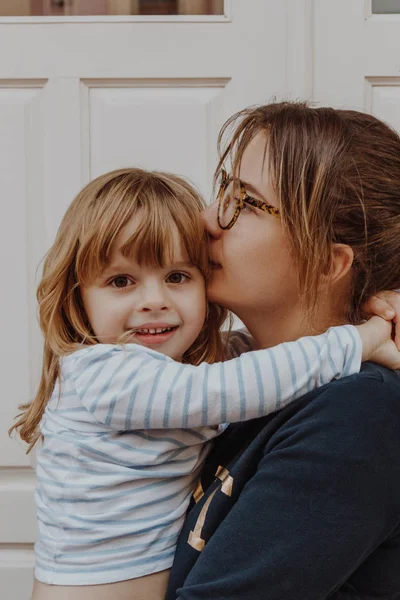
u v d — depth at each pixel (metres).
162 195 0.98
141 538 0.90
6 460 1.61
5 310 1.60
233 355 1.18
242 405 0.88
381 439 0.81
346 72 1.56
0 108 1.58
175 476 0.94
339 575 0.79
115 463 0.92
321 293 0.96
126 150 1.58
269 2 1.56
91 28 1.57
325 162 0.91
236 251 0.96
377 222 0.94
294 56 1.56
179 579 0.88
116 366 0.92
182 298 0.99
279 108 0.99
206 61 1.57
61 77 1.58
